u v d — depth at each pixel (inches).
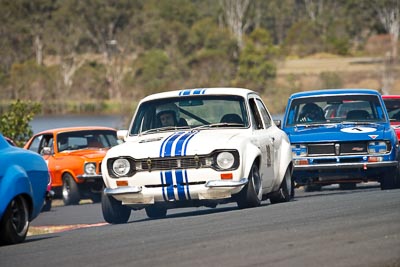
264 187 1430.9
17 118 3334.2
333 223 1009.5
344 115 1840.6
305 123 1824.6
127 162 1339.8
